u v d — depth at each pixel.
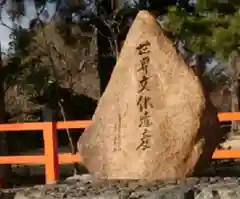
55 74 14.16
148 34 6.25
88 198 5.43
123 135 6.12
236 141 13.78
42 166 16.41
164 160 5.93
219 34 11.32
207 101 6.04
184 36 11.85
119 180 5.99
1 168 12.38
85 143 6.30
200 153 5.94
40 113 17.08
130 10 13.38
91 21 13.86
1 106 13.30
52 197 5.62
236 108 17.20
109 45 14.52
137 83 6.16
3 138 13.28
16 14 13.77
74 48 14.62
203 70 13.01
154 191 5.35
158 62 6.15
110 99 6.28
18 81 13.61
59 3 13.86
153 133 5.99
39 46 13.79
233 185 5.39
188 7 12.70
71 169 14.55
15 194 5.96
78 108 15.38
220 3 11.77
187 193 5.21
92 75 16.27
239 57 13.33
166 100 6.05
